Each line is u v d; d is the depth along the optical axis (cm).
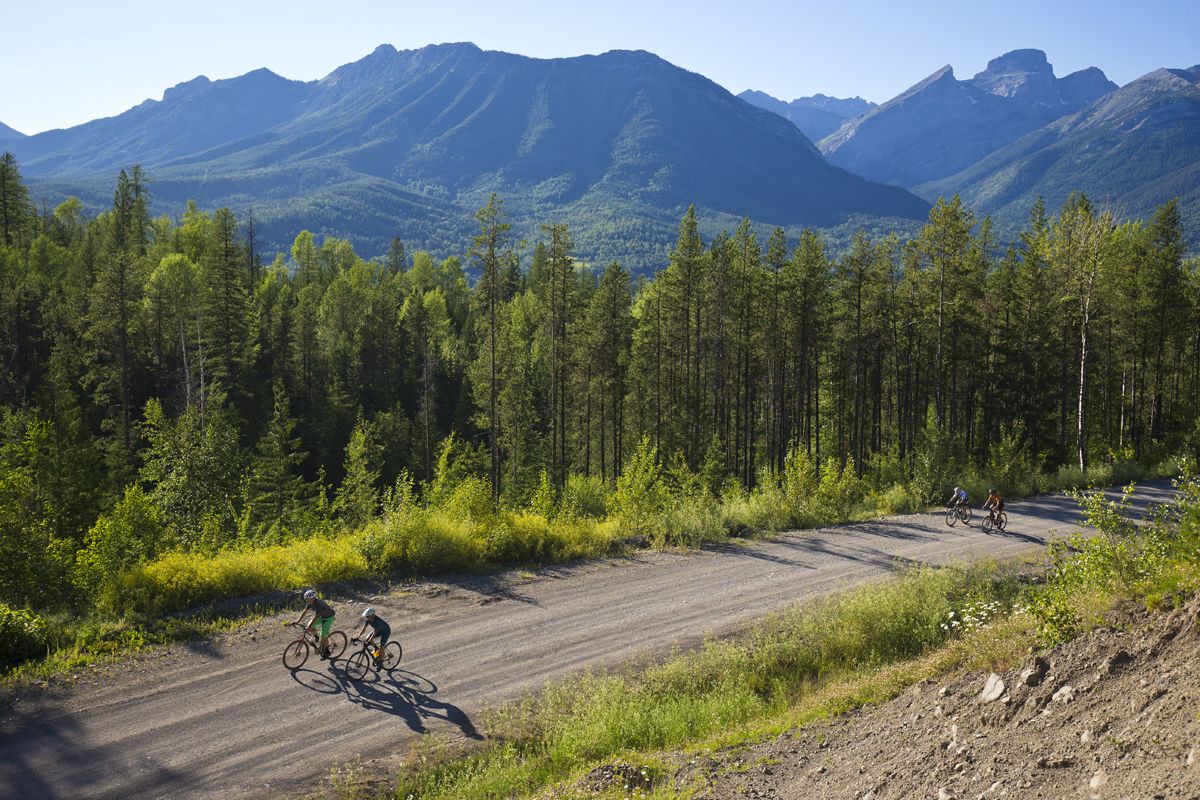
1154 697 713
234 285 6869
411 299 10438
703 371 6106
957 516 2844
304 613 1448
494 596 1872
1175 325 5084
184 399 5812
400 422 7269
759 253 5228
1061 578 1230
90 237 9181
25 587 1625
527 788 1058
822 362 5953
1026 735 790
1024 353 5066
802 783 913
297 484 5341
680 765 1034
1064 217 4606
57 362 5741
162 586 1673
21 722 1184
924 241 4616
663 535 2484
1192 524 986
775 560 2258
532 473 6006
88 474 4106
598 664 1486
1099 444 5534
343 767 1112
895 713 1019
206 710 1256
